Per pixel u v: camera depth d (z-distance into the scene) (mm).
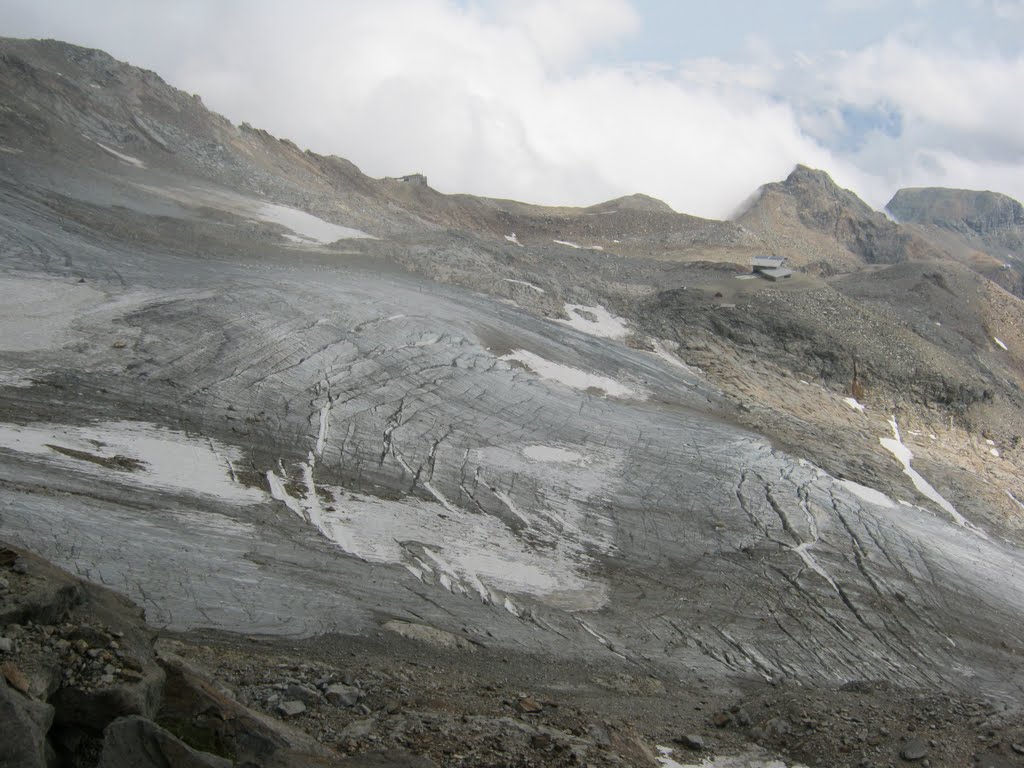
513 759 11289
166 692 9289
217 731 9156
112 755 7812
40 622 8969
